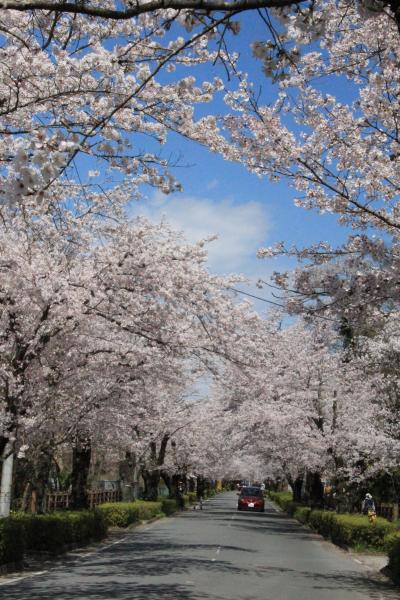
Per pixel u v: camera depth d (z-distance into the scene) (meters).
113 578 12.54
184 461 44.59
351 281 9.52
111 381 16.77
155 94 9.17
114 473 52.47
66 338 14.80
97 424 19.09
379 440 23.77
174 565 14.85
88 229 13.80
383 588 12.73
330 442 26.73
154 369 16.64
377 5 5.13
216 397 35.38
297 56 5.47
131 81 8.95
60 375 15.70
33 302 13.32
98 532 21.20
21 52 8.45
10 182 4.99
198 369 16.81
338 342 28.94
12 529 13.52
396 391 21.42
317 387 28.77
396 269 9.32
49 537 16.02
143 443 30.19
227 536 23.98
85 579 12.38
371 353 18.14
